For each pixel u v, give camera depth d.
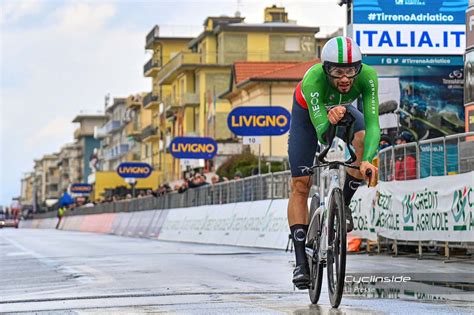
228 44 80.69
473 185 14.52
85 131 171.12
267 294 9.92
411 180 16.80
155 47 101.12
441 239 15.73
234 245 27.42
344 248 7.67
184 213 35.06
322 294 9.73
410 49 23.52
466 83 20.22
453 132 24.06
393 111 23.94
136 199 47.19
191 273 13.92
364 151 7.75
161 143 96.94
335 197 7.87
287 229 22.94
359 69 7.74
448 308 8.06
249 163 55.31
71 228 74.62
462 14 23.53
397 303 8.54
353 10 23.36
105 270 15.06
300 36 81.75
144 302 9.34
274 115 29.27
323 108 7.86
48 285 12.21
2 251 24.81
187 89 83.75
